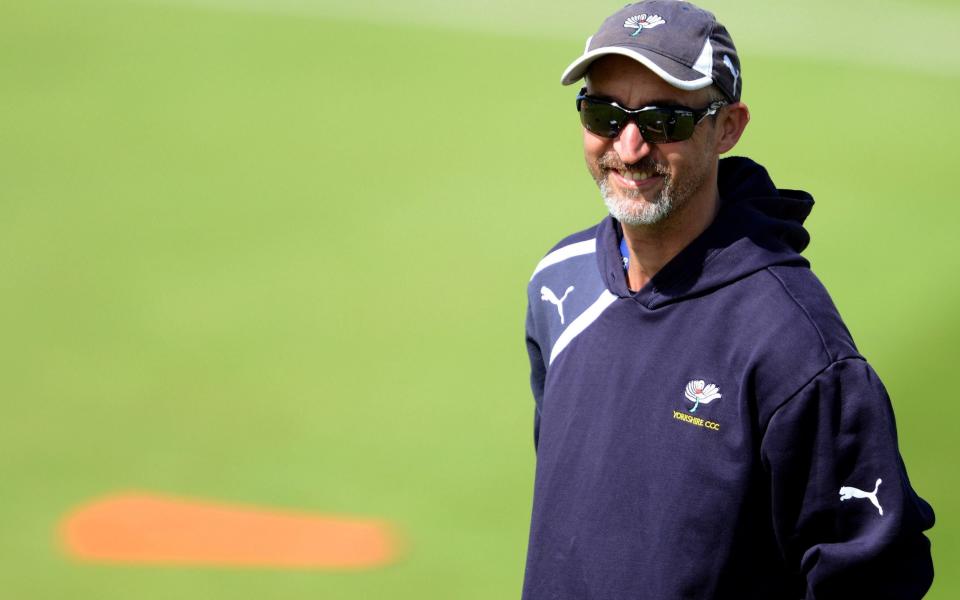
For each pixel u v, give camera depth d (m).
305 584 17.88
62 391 25.06
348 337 28.44
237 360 26.94
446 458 22.33
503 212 38.53
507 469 21.86
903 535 6.71
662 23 7.11
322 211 38.16
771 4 70.50
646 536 7.16
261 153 43.88
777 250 7.13
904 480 6.83
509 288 32.03
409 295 31.31
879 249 34.69
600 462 7.41
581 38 62.03
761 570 7.11
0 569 18.27
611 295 7.71
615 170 7.33
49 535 19.39
